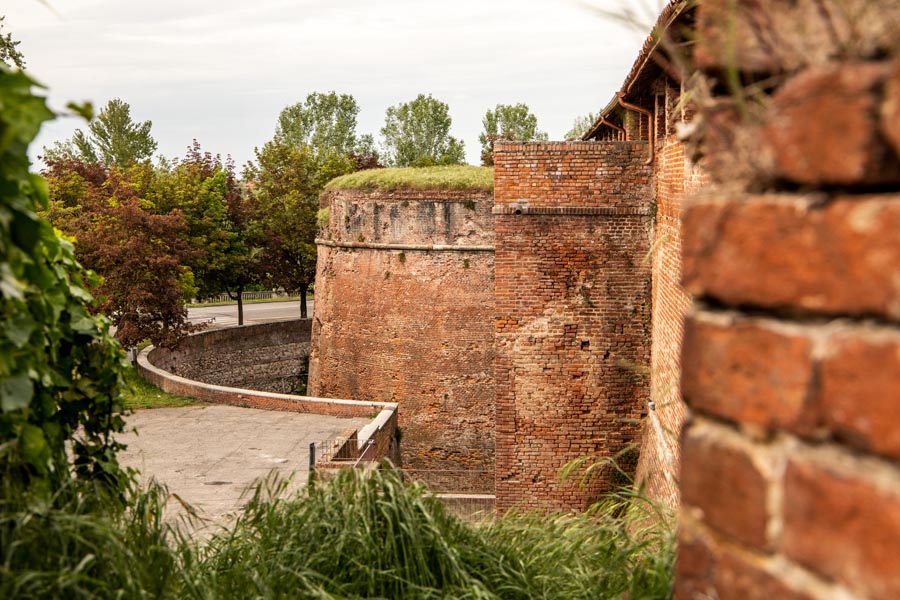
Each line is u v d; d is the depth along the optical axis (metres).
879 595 1.43
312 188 44.88
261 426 21.64
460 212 26.19
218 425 21.72
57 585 3.34
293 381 42.16
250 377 39.69
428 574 4.65
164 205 39.28
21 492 3.56
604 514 5.61
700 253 1.85
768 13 1.83
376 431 19.72
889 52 1.55
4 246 3.04
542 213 16.77
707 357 1.83
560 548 5.04
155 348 32.88
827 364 1.55
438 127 79.00
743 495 1.74
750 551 1.73
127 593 3.64
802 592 1.60
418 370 26.61
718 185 1.92
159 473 17.05
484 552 4.98
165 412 23.30
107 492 4.73
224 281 42.31
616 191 16.66
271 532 5.10
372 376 27.56
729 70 1.79
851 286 1.50
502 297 16.94
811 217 1.58
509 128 71.81
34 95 2.84
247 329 39.53
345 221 28.56
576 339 16.88
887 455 1.43
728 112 1.91
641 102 17.19
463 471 26.14
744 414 1.74
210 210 40.75
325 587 4.66
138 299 29.05
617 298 16.78
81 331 4.59
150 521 4.47
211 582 4.39
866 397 1.47
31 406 3.93
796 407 1.61
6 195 3.04
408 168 28.48
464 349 26.23
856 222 1.49
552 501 17.02
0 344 3.28
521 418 17.02
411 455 26.61
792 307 1.63
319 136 83.56
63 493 4.00
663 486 11.88
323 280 30.45
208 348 37.09
